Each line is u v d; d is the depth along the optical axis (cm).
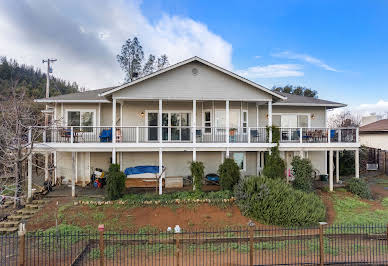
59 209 1163
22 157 1301
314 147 1524
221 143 1435
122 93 1417
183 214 1137
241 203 1170
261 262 745
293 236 926
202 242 895
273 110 1866
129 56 3625
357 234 942
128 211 1155
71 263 723
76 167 1669
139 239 893
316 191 1479
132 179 1459
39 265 722
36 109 2098
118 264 733
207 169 1723
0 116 1692
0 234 991
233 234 966
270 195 1104
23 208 1215
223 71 1457
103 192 1429
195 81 1474
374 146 2898
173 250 838
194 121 1458
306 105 1823
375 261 739
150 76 1413
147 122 1667
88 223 1045
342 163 1983
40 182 1642
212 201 1226
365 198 1428
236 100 1502
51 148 1334
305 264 714
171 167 1702
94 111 1683
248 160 1759
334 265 714
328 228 1016
